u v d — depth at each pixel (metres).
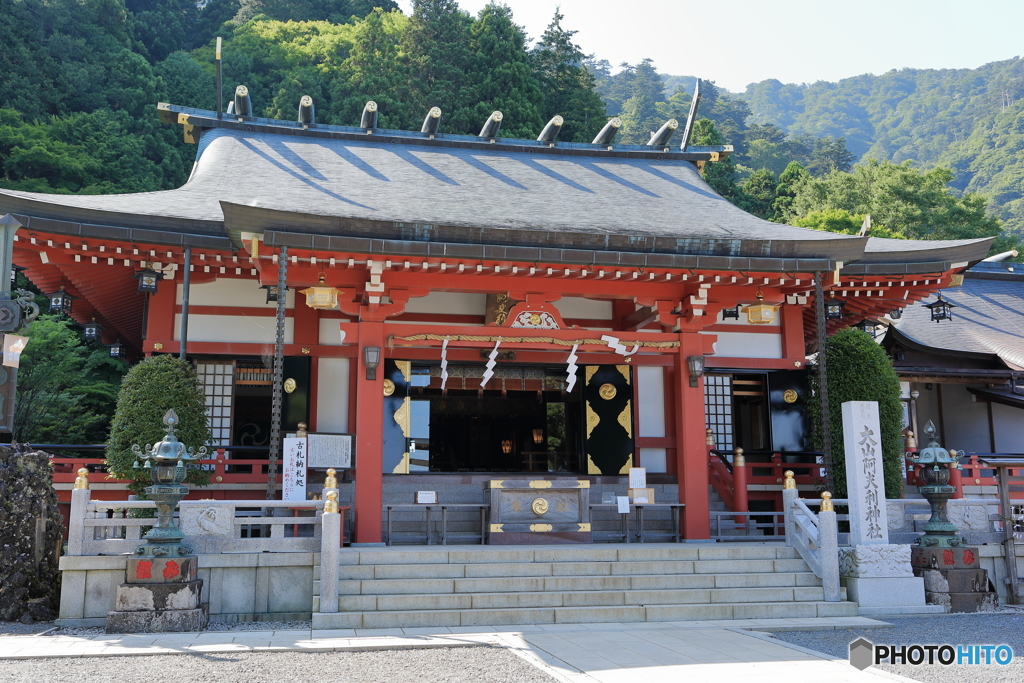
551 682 6.58
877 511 11.23
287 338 14.95
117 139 35.88
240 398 15.16
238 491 14.02
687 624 9.74
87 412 26.30
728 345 16.64
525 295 13.32
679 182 18.89
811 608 10.47
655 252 12.59
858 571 10.88
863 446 11.38
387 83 44.19
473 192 15.97
